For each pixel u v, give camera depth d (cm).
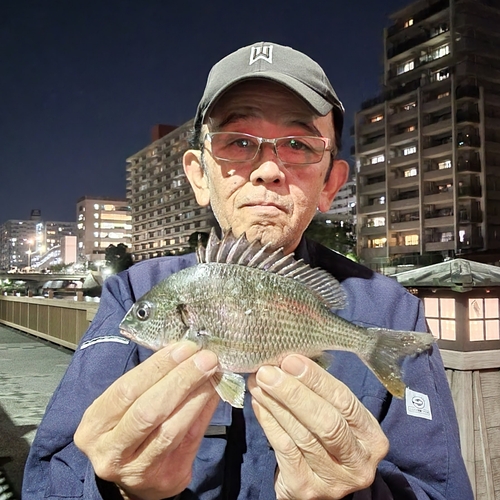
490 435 93
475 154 1404
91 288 535
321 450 40
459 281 92
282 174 54
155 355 41
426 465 54
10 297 523
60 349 353
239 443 54
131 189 3547
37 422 183
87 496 44
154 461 40
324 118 61
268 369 41
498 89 1466
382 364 50
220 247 51
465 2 1460
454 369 95
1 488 122
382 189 1619
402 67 1652
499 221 1431
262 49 57
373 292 64
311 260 68
